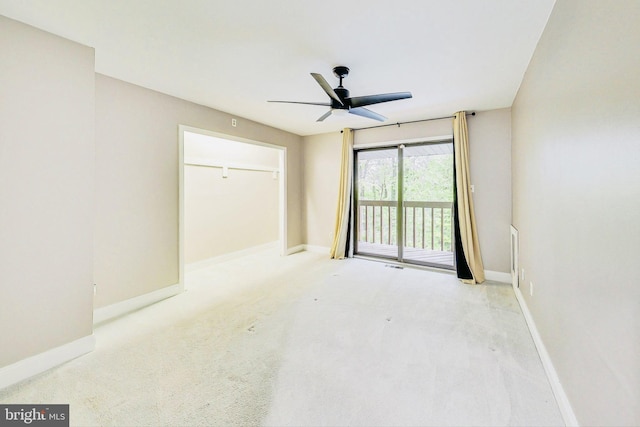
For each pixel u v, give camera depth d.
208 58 2.30
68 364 1.92
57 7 1.66
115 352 2.07
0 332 1.71
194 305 2.93
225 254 4.89
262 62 2.38
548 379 1.73
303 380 1.74
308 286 3.50
